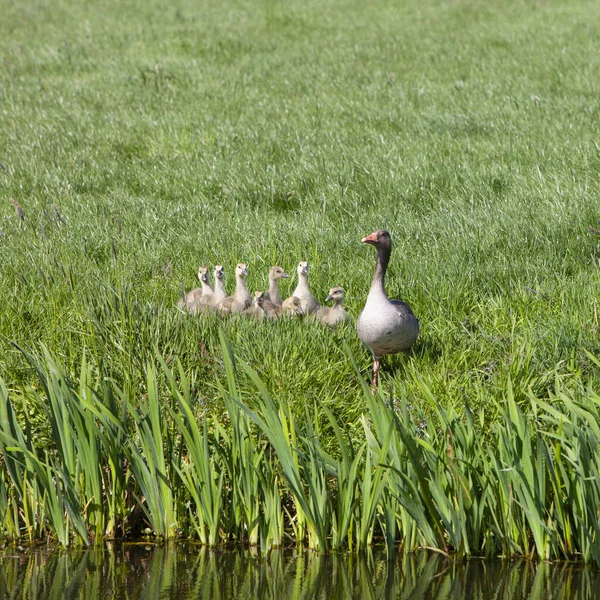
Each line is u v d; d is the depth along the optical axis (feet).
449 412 28.58
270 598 24.59
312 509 27.45
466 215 54.08
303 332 38.09
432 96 89.25
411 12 146.51
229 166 67.10
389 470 26.43
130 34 132.77
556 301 41.98
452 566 26.27
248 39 126.82
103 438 28.04
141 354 35.63
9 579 25.75
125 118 83.30
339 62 109.60
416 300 43.45
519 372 34.35
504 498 26.66
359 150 70.28
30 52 120.47
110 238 53.16
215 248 52.01
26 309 42.01
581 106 80.64
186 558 27.17
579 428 26.37
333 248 50.98
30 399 33.63
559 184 57.47
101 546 28.07
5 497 28.48
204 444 27.37
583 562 26.45
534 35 120.67
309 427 27.89
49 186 64.13
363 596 24.70
